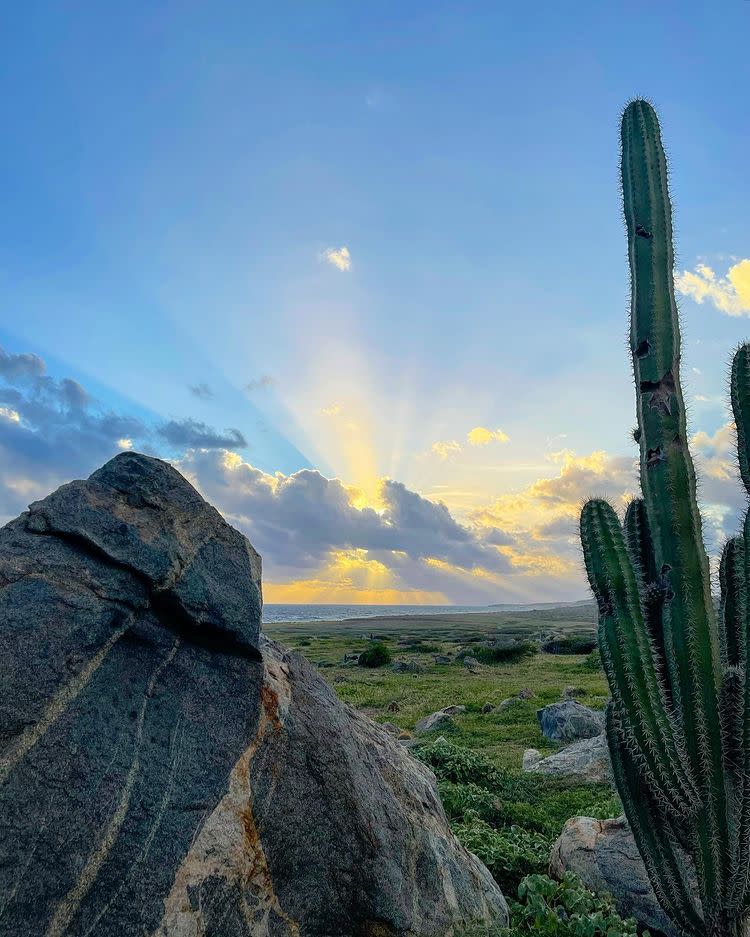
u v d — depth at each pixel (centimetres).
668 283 613
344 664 4194
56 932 373
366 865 525
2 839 371
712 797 514
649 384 598
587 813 1073
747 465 569
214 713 485
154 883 412
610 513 569
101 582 454
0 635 408
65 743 407
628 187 647
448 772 1213
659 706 520
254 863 468
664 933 693
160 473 517
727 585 602
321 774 525
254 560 552
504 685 2850
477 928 587
